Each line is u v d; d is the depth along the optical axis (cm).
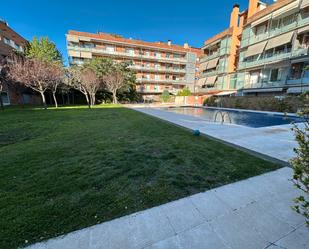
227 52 2719
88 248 177
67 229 201
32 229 200
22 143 555
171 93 4172
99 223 211
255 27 2234
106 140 584
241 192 279
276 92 1934
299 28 1694
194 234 196
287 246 181
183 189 287
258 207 242
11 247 177
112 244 182
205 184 303
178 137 621
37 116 1234
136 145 525
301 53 1638
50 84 2097
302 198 167
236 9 2638
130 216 224
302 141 162
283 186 295
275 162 394
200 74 3481
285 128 782
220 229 203
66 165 381
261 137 614
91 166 375
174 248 178
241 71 2425
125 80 3164
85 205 245
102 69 2859
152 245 182
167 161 402
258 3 2361
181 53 4356
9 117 1175
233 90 2575
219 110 2008
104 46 3666
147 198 262
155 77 4231
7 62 1922
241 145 518
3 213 227
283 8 1798
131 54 3838
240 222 214
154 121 1012
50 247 177
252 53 2155
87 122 969
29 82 1830
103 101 3303
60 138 614
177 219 219
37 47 2933
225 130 737
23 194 271
